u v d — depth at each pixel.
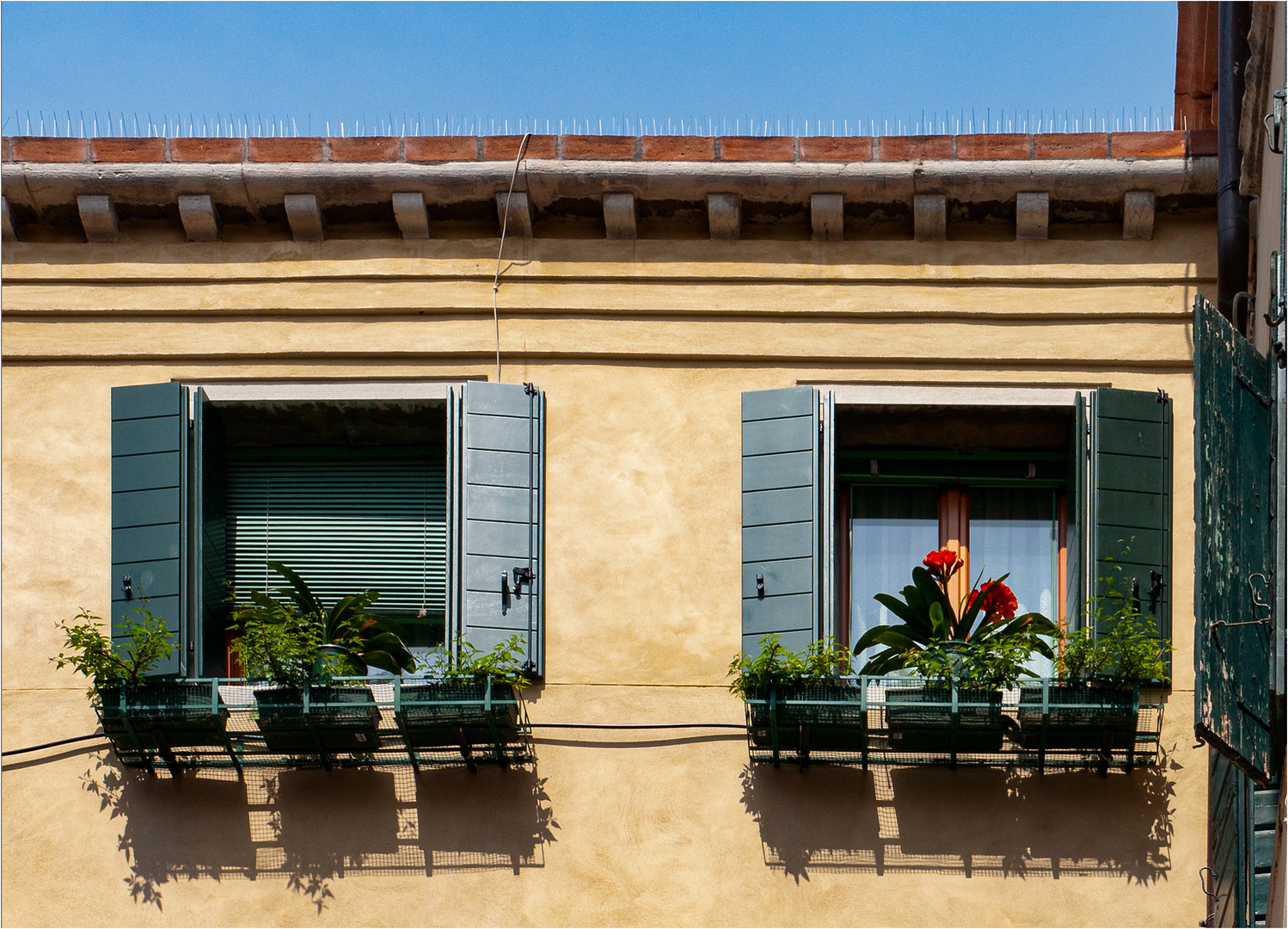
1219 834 10.66
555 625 11.49
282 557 12.02
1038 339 11.91
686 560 11.59
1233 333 10.09
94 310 12.10
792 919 10.92
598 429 11.84
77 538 11.75
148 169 12.01
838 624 11.85
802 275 12.04
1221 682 9.47
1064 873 10.93
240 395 11.84
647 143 11.99
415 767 11.22
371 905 11.03
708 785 11.18
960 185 11.85
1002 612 11.09
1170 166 11.77
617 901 11.00
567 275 12.07
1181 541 11.52
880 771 11.13
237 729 11.17
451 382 11.95
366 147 12.04
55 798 11.27
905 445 12.10
